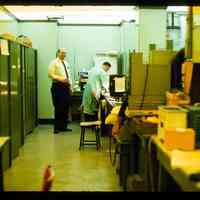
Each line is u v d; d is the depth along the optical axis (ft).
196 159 8.46
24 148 22.38
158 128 10.90
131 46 32.07
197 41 12.17
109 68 30.68
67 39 34.47
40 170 17.62
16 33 30.99
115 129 17.15
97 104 26.22
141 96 15.87
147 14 24.57
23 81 24.04
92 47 34.73
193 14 12.57
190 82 11.72
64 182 15.81
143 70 15.76
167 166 9.08
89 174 17.04
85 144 22.99
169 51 16.46
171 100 12.36
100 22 34.35
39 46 31.86
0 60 16.97
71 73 34.71
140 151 13.17
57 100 27.50
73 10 30.78
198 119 9.51
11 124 18.97
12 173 17.11
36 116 30.81
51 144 23.56
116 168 17.49
